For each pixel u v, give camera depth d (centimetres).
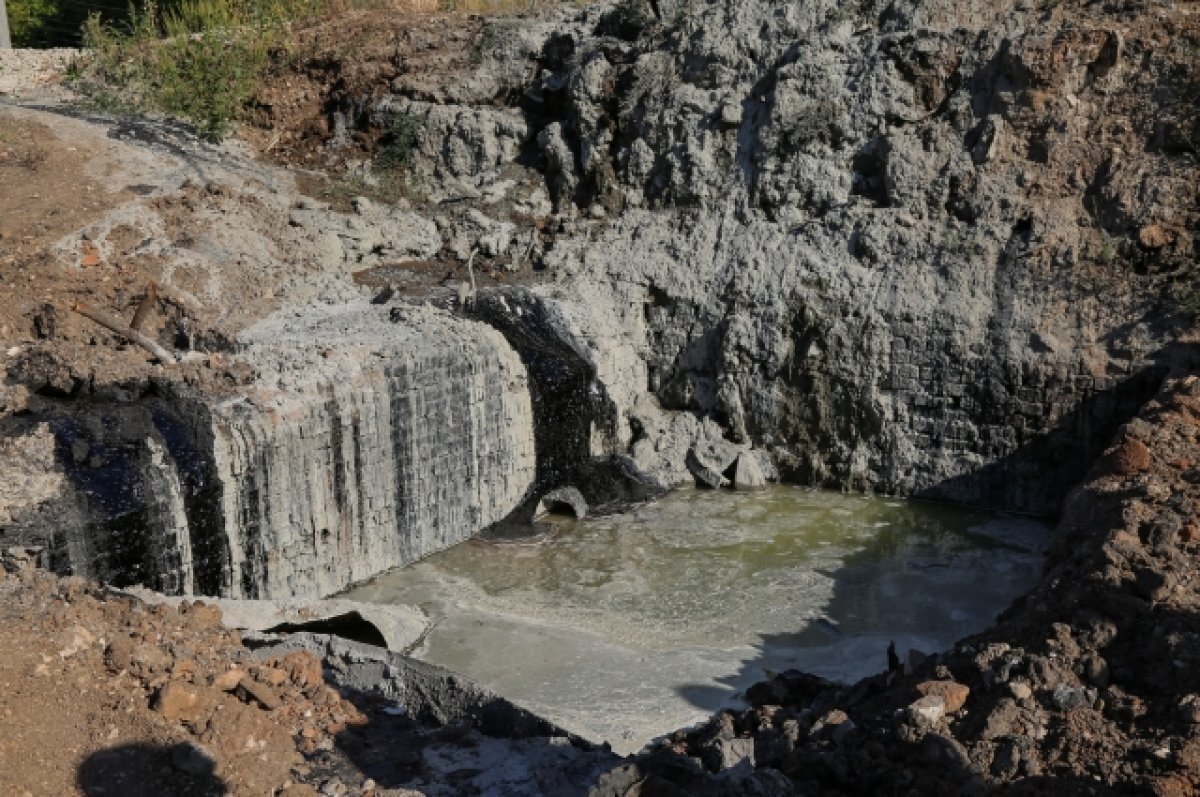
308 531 1280
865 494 1584
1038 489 1499
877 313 1572
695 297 1688
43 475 1124
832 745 827
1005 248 1549
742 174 1734
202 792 806
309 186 1850
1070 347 1469
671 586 1343
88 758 809
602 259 1745
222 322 1465
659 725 1063
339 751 877
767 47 1762
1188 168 1498
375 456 1338
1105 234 1513
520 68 1950
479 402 1452
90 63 2016
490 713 943
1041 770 755
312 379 1302
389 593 1323
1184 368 1407
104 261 1495
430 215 1831
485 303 1611
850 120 1681
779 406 1622
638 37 1877
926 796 754
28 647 866
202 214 1636
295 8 2144
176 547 1159
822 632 1241
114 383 1259
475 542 1453
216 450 1193
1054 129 1570
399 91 1961
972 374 1520
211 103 1945
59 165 1667
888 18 1723
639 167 1797
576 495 1531
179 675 889
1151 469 1109
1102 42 1563
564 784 822
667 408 1711
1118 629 852
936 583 1343
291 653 964
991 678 838
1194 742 742
